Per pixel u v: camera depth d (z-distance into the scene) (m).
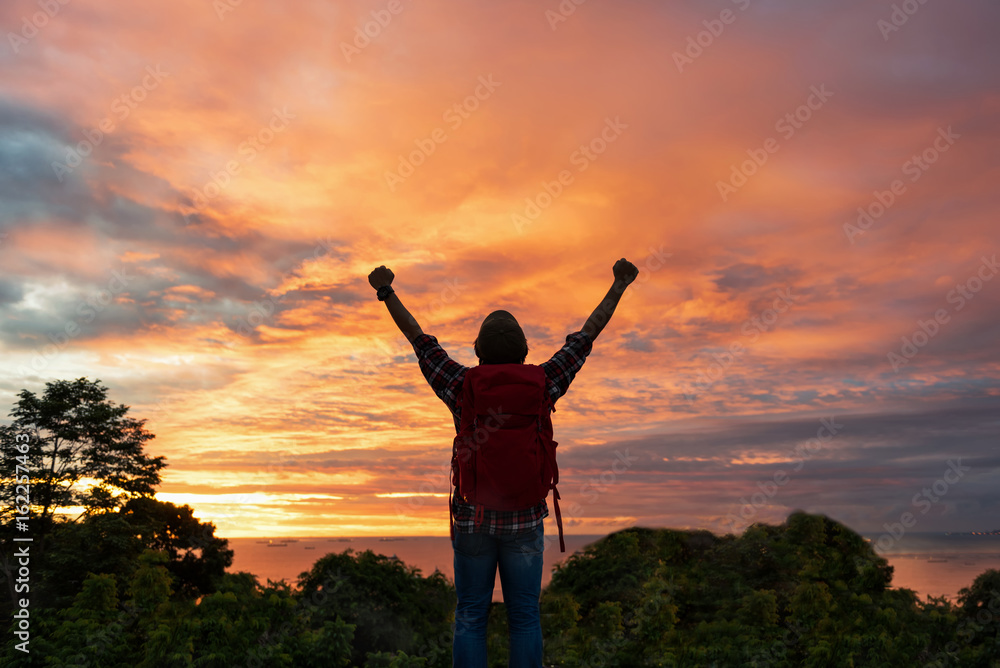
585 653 10.41
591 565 11.66
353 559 20.47
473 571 2.38
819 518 10.04
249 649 11.36
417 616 19.27
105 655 11.72
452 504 2.46
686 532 11.09
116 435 43.47
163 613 12.36
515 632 2.35
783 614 9.84
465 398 2.36
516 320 2.65
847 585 9.88
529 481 2.25
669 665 9.71
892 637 9.27
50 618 12.52
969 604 9.45
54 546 33.97
